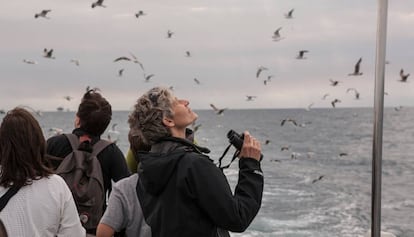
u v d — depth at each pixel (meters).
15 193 2.59
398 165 36.03
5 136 2.59
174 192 2.41
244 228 2.41
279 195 25.39
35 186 2.62
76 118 3.94
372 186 2.98
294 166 37.91
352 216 20.25
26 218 2.57
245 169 2.50
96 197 3.62
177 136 2.54
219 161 2.59
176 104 2.54
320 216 20.20
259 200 2.47
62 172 3.62
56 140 3.83
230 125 91.31
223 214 2.34
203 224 2.41
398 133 64.69
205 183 2.37
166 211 2.42
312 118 100.06
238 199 2.42
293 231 17.69
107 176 3.83
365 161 40.41
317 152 47.81
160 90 2.56
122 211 2.62
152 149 2.52
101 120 3.84
